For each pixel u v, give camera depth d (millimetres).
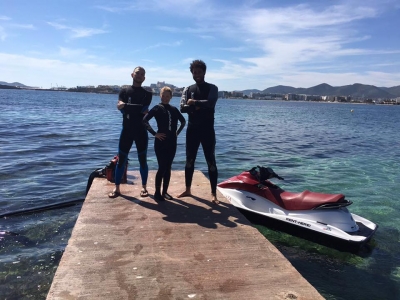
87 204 5805
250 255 4148
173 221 5145
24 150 13789
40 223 6359
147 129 5465
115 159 7227
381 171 12188
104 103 77688
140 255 4066
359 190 9438
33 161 11773
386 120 52344
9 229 6047
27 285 4344
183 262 3930
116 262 3891
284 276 3697
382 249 5645
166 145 5695
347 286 4500
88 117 34312
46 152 13617
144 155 6117
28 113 35781
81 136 18875
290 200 5828
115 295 3270
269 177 6332
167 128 5672
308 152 16188
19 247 5375
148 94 5957
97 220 5113
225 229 4898
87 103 73688
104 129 22906
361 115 70188
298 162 13414
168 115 5676
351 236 5156
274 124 34719
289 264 3965
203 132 5637
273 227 5953
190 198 6246
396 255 5434
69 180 9477
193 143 5789
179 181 7457
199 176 7902
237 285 3498
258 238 4633
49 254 5156
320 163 13375
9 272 4633
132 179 7523
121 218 5211
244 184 6328
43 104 58750
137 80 5793
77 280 3500
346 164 13352
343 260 5164
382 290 4434
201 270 3768
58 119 30125
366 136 25625
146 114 5566
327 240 5340
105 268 3752
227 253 4184
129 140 5977
